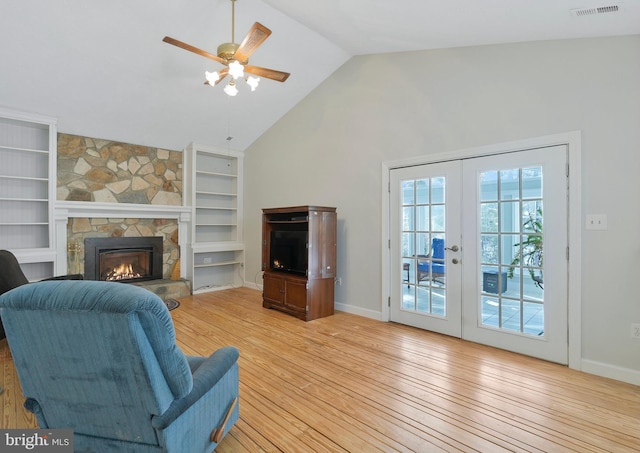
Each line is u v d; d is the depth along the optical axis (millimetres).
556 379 2457
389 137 3912
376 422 1927
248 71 3152
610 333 2498
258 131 5691
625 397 2197
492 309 3119
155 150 5434
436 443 1738
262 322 3889
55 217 4281
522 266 2938
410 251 3771
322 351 3000
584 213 2605
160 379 1219
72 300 1132
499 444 1729
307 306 3934
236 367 1832
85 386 1269
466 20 2646
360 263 4219
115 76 3861
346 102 4387
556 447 1704
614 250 2484
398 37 3334
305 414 2006
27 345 1267
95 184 4797
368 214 4137
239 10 3314
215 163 6219
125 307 1084
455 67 3342
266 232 4625
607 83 2508
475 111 3201
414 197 3719
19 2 2863
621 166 2455
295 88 4773
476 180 3211
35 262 4105
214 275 6145
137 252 5168
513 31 2711
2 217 4121
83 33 3266
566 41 2684
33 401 1407
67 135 4539
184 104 4605
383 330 3604
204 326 3732
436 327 3516
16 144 4203
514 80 2955
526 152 2896
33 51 3314
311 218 3990
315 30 3650
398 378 2475
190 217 5605
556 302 2736
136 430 1277
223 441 1751
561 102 2707
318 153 4777
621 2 2021
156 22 3309
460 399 2178
